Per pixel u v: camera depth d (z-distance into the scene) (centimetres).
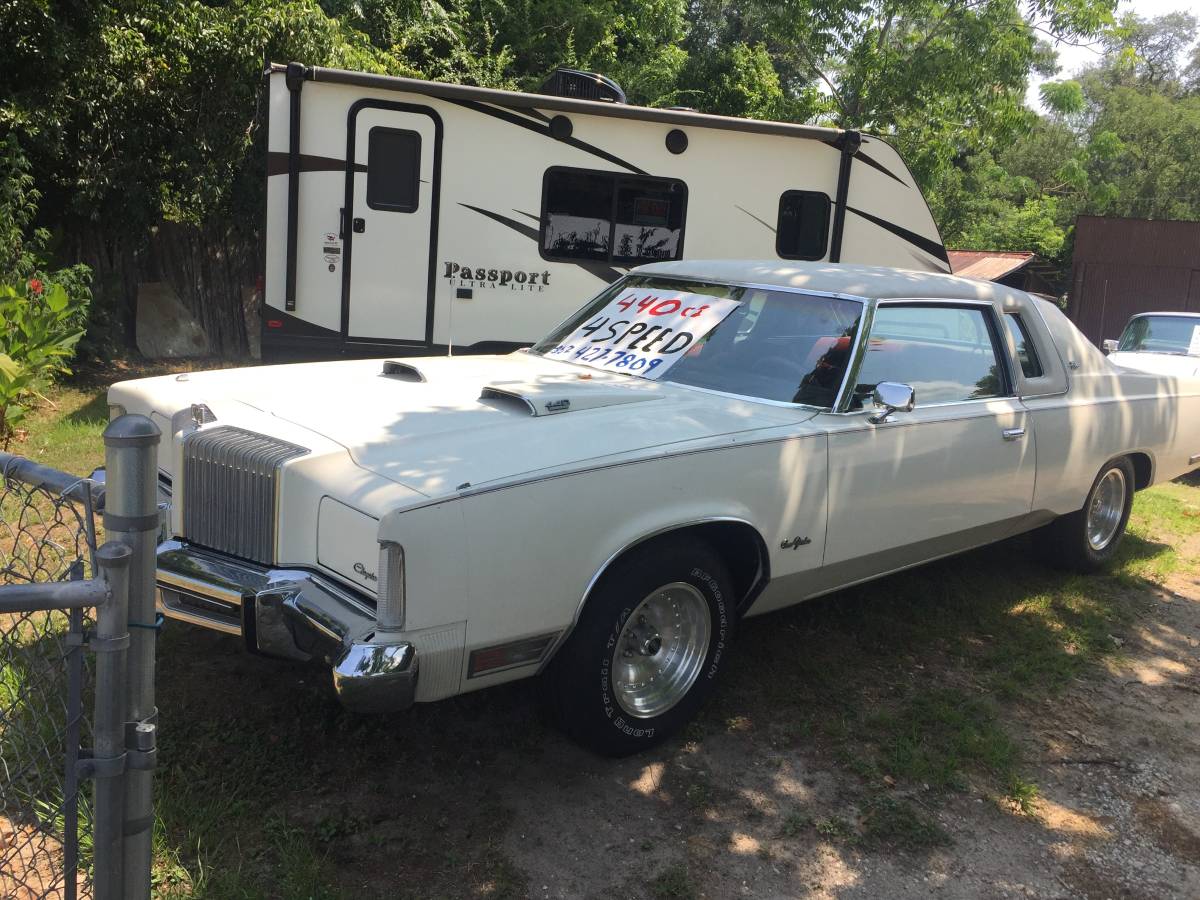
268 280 732
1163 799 341
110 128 1048
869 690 403
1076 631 479
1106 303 1983
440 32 1528
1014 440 454
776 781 334
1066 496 502
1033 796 335
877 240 876
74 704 189
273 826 285
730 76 1989
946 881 290
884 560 412
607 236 800
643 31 2009
